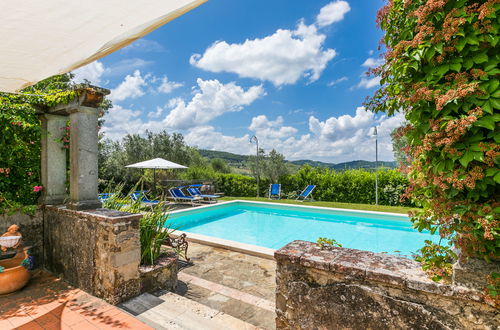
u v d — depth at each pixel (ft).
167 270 11.22
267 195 48.96
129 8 4.75
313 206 33.60
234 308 9.74
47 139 12.91
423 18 4.21
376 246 22.47
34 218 12.64
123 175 49.98
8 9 4.63
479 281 3.92
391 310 4.61
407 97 4.55
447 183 4.05
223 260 15.10
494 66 3.74
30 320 8.34
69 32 5.51
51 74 7.74
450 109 3.91
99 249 9.81
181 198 39.01
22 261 10.57
